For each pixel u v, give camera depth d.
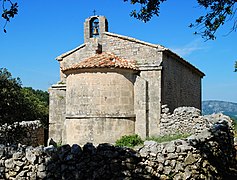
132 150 9.36
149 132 19.84
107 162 9.07
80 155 9.00
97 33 22.39
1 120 12.77
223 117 18.02
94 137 18.67
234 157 13.45
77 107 19.12
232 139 14.48
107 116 18.69
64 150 9.02
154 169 9.36
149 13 10.41
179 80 24.41
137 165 9.22
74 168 8.88
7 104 13.57
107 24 22.33
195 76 30.38
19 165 8.81
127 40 21.20
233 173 11.73
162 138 18.27
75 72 19.36
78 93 19.14
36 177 8.77
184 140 10.05
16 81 16.11
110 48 21.62
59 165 8.88
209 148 10.85
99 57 19.95
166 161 9.48
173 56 22.33
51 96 22.92
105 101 18.77
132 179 9.03
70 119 19.39
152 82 20.17
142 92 19.78
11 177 8.77
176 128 19.23
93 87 18.86
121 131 18.98
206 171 10.13
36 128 20.95
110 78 18.89
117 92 18.97
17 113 13.99
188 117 18.97
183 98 25.62
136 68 20.11
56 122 22.73
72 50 22.88
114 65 18.81
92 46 22.41
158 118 19.84
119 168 9.07
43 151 8.97
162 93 20.31
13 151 9.01
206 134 11.29
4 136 11.82
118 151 9.20
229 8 9.55
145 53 20.66
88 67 18.78
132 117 19.56
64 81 23.20
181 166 9.58
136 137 18.28
